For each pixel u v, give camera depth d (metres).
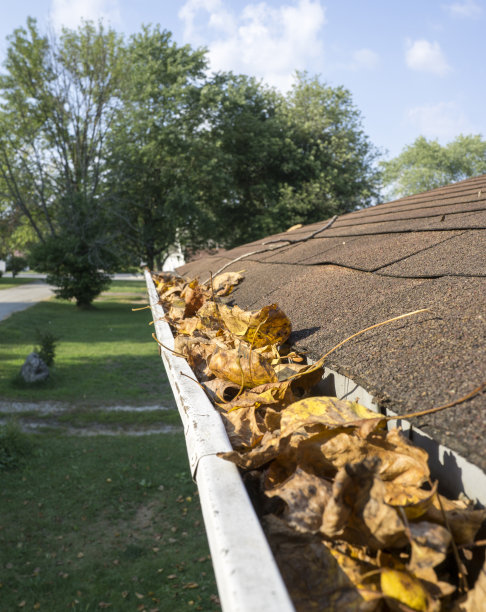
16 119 29.59
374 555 0.86
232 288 3.44
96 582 5.97
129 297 37.50
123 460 9.20
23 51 28.39
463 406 0.89
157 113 27.66
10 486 8.14
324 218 28.59
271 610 0.65
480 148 55.03
